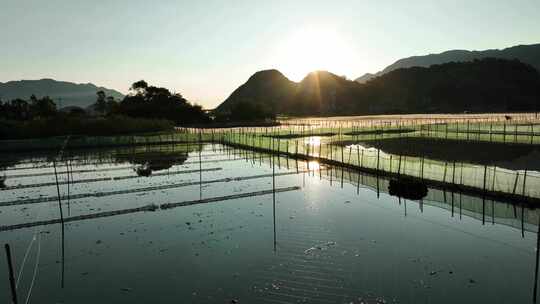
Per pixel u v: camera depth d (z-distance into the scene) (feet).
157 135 220.64
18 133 218.18
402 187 79.20
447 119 361.71
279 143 152.87
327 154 129.49
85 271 49.06
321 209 72.08
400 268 46.55
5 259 53.78
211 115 418.72
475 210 67.10
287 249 53.21
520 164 119.65
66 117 257.75
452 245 53.16
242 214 70.64
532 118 342.03
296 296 40.86
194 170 118.62
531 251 50.57
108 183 101.81
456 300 39.11
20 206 81.00
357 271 45.93
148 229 64.13
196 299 41.14
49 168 127.85
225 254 52.44
